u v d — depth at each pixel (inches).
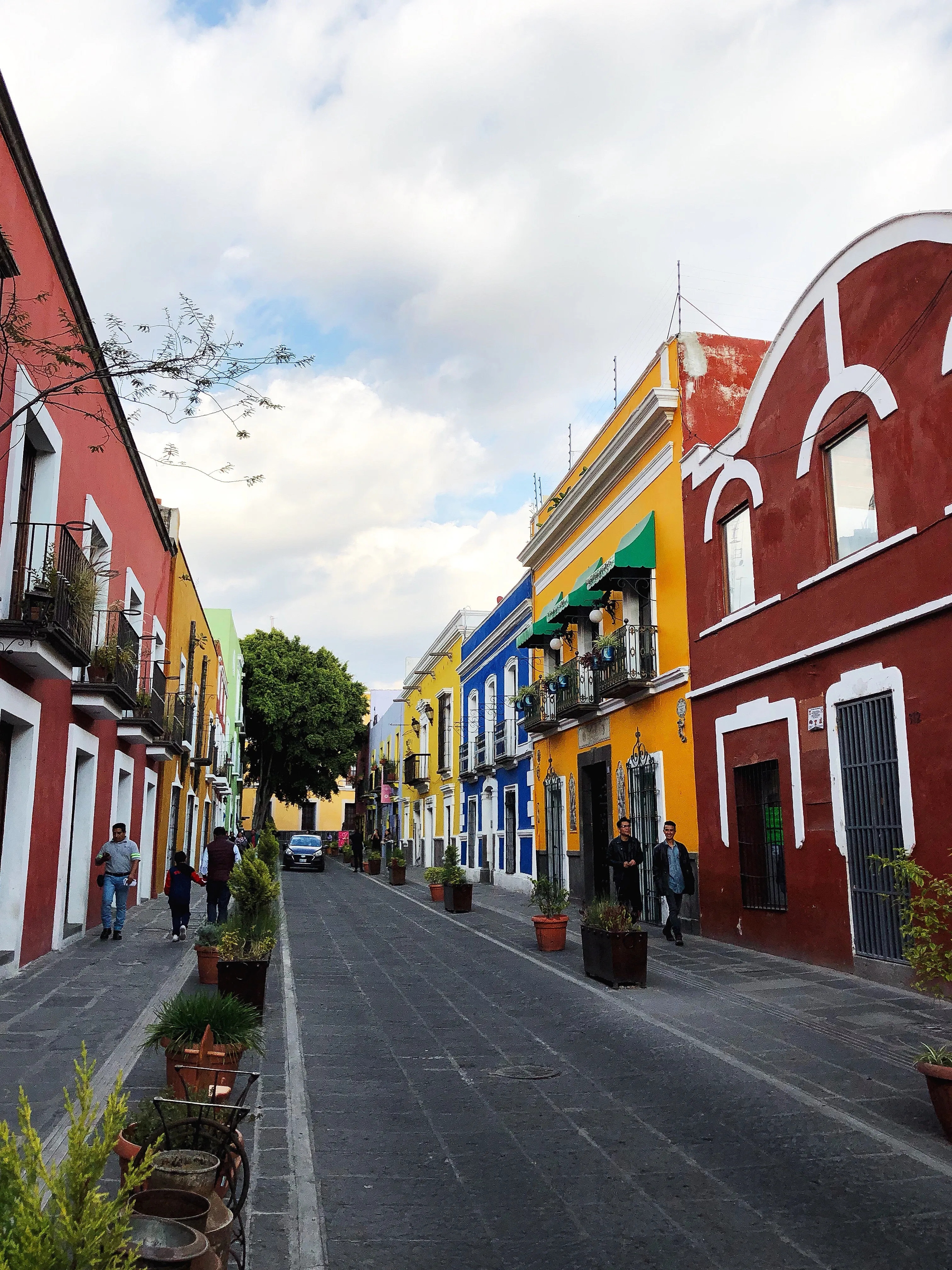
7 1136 98.9
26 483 440.1
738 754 515.8
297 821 2775.6
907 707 374.3
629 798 681.6
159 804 880.9
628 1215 179.9
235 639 1763.0
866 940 398.6
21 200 387.9
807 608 450.0
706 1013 353.1
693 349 627.2
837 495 437.4
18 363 380.2
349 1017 360.5
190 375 293.7
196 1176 131.5
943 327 361.7
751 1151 212.2
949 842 349.4
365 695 2021.4
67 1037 305.9
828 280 439.2
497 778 1119.6
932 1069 214.7
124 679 555.2
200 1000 232.1
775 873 483.8
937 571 360.5
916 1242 166.9
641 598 676.1
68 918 566.3
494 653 1141.7
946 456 358.0
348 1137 223.9
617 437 684.7
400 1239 170.1
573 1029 339.9
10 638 382.0
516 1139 223.0
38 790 446.6
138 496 695.7
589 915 443.2
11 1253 87.0
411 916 762.8
